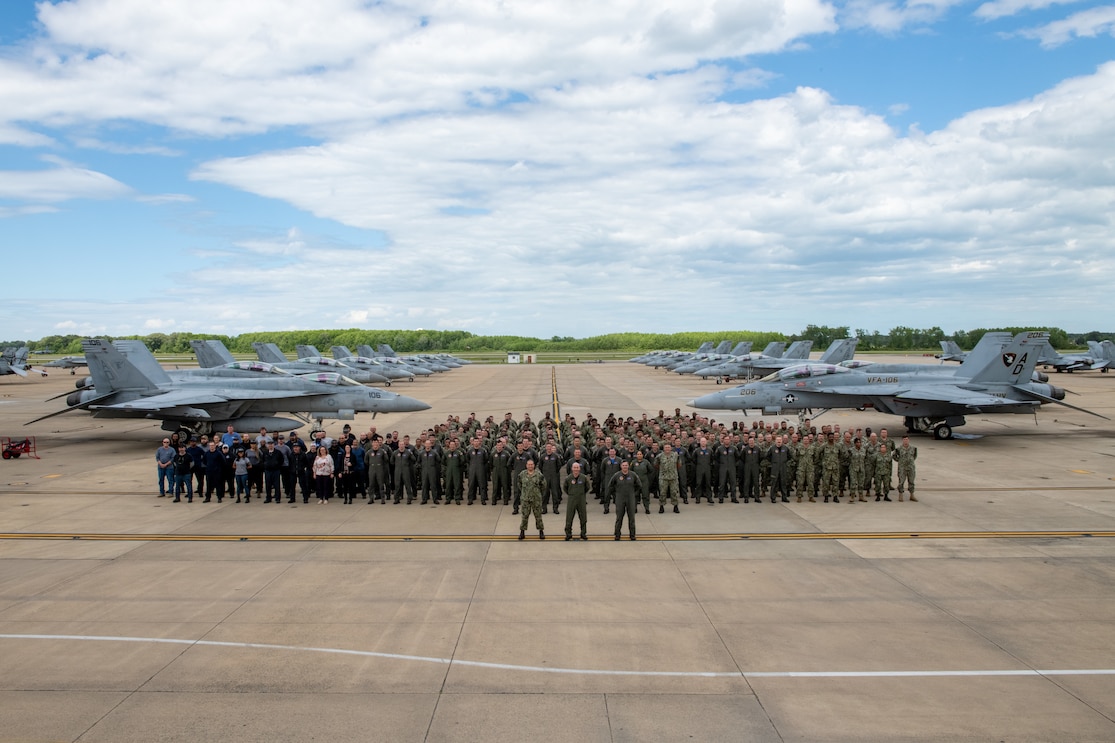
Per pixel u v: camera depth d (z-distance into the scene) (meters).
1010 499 18.36
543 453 17.70
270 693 8.09
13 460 25.53
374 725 7.37
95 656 9.09
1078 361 69.38
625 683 8.32
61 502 18.50
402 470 18.08
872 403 31.56
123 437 31.66
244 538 14.83
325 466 18.09
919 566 12.76
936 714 7.62
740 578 12.11
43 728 7.34
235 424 30.19
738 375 67.62
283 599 11.16
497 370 98.56
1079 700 7.95
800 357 64.06
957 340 164.38
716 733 7.21
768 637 9.64
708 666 8.77
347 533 15.22
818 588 11.62
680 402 46.50
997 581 11.95
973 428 33.16
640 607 10.77
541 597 11.21
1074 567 12.70
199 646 9.39
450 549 13.95
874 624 10.11
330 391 30.91
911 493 18.17
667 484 16.92
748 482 18.06
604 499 16.91
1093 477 21.44
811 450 18.00
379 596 11.28
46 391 57.59
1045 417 36.97
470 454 18.12
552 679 8.42
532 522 16.16
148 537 14.93
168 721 7.48
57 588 11.73
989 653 9.16
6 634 9.82
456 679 8.42
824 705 7.81
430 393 55.56
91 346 28.62
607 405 44.50
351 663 8.86
